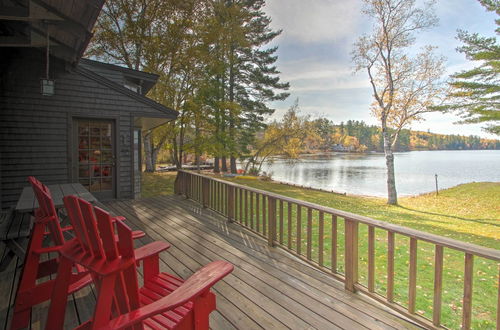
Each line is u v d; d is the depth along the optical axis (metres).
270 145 21.62
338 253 4.62
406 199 14.30
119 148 6.78
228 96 20.20
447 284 3.64
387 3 12.29
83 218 1.29
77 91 6.26
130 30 12.65
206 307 1.38
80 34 4.17
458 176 25.22
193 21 13.94
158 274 1.93
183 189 7.43
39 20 3.80
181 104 15.71
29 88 5.85
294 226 6.43
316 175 24.92
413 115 13.45
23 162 5.82
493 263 4.64
